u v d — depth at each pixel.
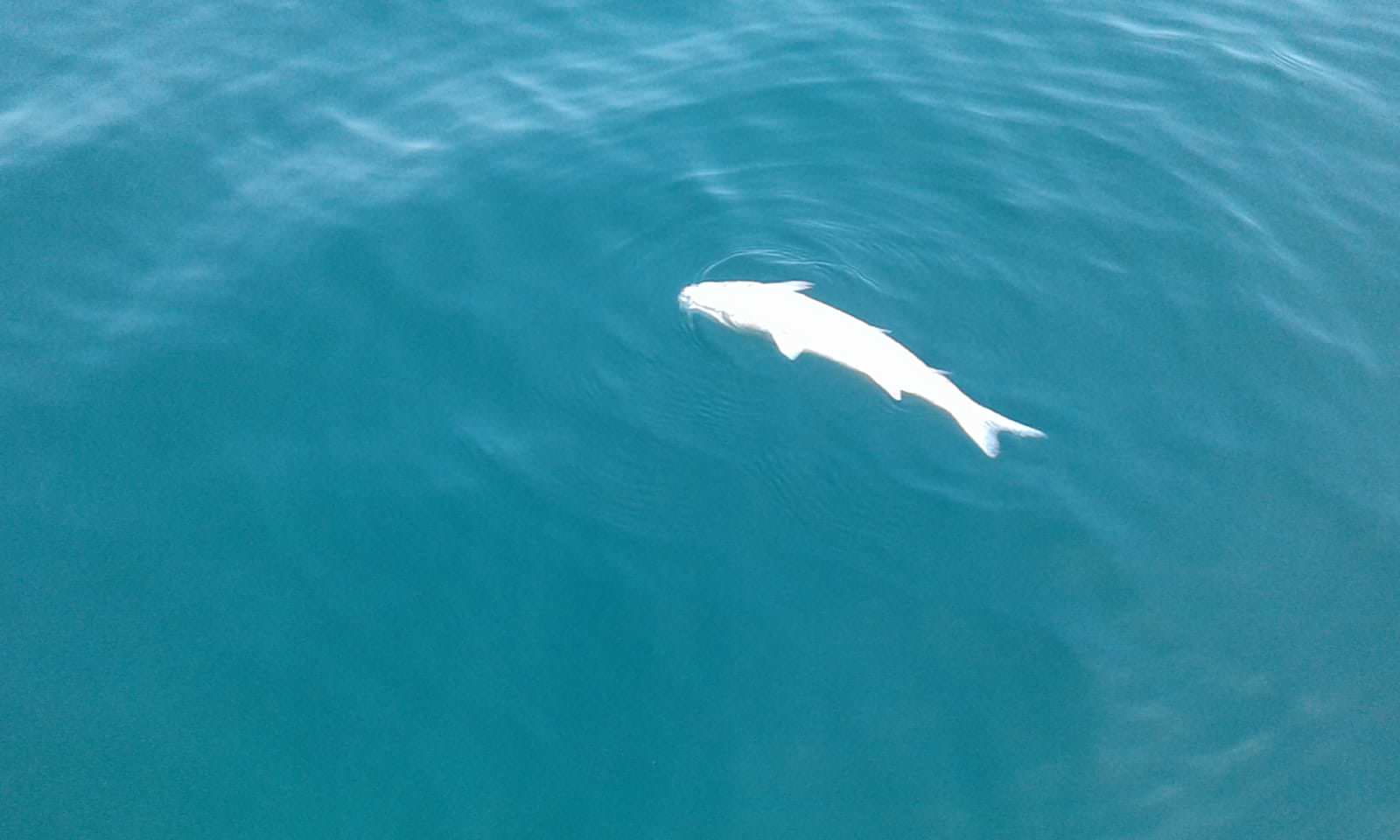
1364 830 13.30
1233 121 24.33
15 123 23.78
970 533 16.33
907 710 14.39
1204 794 13.66
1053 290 20.23
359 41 26.89
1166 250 21.05
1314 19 27.78
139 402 18.30
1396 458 17.33
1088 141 23.81
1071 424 17.83
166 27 27.09
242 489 17.06
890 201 22.34
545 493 16.86
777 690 14.59
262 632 15.34
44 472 17.30
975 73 25.91
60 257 20.80
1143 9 28.20
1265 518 16.55
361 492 16.95
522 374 18.69
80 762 13.99
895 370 18.09
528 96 25.33
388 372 18.75
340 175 22.92
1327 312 19.75
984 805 13.55
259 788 13.76
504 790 13.70
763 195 22.47
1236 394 18.30
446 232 21.52
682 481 17.03
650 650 14.98
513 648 15.05
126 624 15.48
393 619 15.41
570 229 21.62
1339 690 14.61
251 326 19.62
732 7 28.39
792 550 16.14
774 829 13.34
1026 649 15.00
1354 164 23.16
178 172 22.84
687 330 19.42
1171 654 15.00
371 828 13.38
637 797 13.62
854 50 26.66
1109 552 16.09
